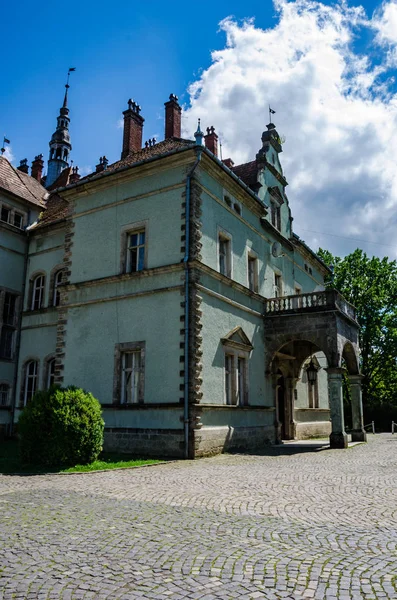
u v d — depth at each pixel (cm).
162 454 1616
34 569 506
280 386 2562
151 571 500
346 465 1377
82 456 1330
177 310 1708
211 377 1742
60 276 2423
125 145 2673
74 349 1966
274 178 2709
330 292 2136
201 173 1855
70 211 2156
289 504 827
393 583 468
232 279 2003
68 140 3881
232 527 673
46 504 817
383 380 4475
